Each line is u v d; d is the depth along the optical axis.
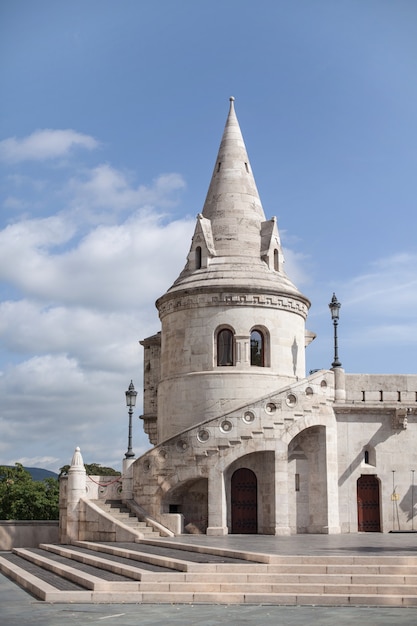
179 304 42.84
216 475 37.44
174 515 37.44
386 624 16.47
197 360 41.94
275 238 44.72
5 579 26.86
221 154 46.19
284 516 37.34
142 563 25.80
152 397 50.75
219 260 43.53
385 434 40.59
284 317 42.84
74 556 30.25
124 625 16.72
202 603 20.12
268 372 41.62
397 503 40.06
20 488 76.00
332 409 39.91
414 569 21.31
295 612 18.36
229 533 38.47
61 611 18.84
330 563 22.38
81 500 38.12
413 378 41.00
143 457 38.91
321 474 39.31
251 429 37.78
